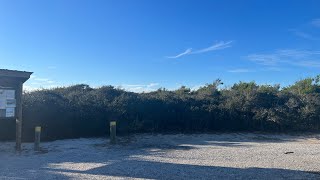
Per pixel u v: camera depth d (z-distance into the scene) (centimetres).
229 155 1558
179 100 2550
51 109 2100
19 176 1110
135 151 1683
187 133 2364
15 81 1593
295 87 3102
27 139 2006
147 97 2544
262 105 2586
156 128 2380
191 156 1527
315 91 3045
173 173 1157
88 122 2191
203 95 2742
